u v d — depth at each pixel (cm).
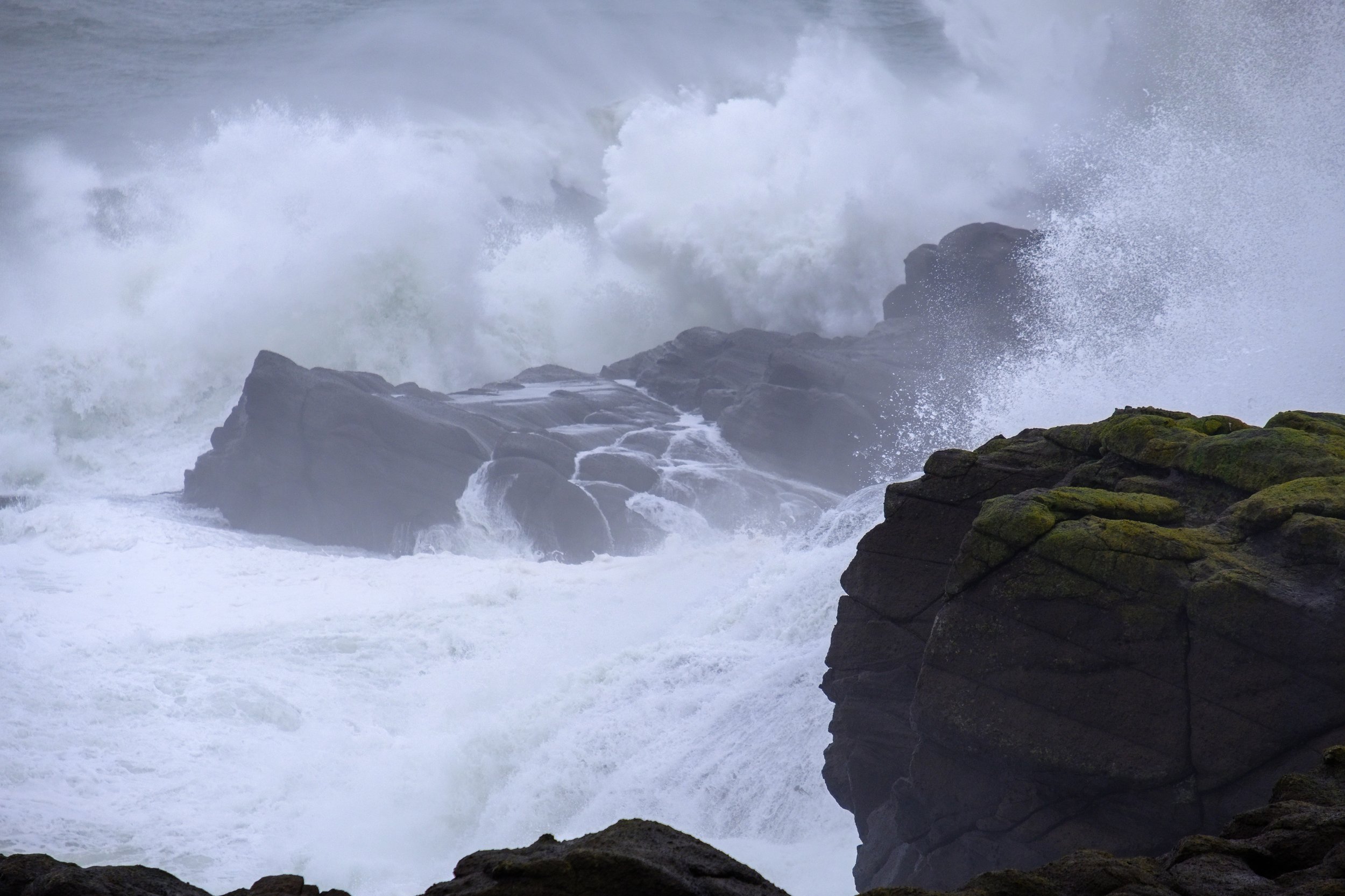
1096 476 4425
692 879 1293
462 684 8138
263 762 6925
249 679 7969
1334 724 3369
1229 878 1579
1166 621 3603
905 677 4712
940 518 4756
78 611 9381
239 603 9850
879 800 4759
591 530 12850
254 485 12938
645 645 7462
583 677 7288
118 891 1346
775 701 6419
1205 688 3534
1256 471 3984
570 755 6519
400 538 12669
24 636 8581
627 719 6719
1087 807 3731
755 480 13962
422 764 6694
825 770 4978
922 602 4719
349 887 5756
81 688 7688
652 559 11138
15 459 16088
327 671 8319
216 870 5678
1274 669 3453
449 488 12888
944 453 4825
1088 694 3684
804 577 7869
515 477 12875
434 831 6394
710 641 7594
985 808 3947
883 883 4472
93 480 16200
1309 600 3431
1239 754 3462
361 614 9588
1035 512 3875
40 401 16588
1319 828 1720
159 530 12081
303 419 12962
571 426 15112
